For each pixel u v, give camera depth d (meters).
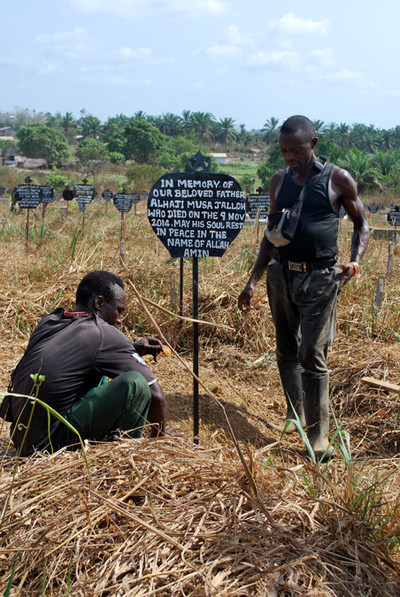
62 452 2.55
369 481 2.67
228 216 3.35
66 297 6.04
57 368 2.81
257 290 6.00
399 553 2.20
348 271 3.57
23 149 92.44
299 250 3.49
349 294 6.25
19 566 1.96
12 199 15.75
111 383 2.82
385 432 3.71
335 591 1.91
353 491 2.44
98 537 2.07
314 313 3.52
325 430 3.59
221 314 5.56
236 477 2.38
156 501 2.26
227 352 5.18
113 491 2.29
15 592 1.89
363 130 139.00
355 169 42.06
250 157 161.50
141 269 6.73
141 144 104.81
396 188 42.19
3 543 2.06
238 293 5.80
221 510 2.20
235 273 6.43
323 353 3.58
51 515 2.16
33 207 10.13
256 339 5.28
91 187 14.59
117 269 6.77
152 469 2.41
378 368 4.39
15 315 5.68
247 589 1.86
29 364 2.86
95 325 2.97
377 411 3.93
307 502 2.33
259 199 12.31
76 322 2.96
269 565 1.95
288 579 1.91
